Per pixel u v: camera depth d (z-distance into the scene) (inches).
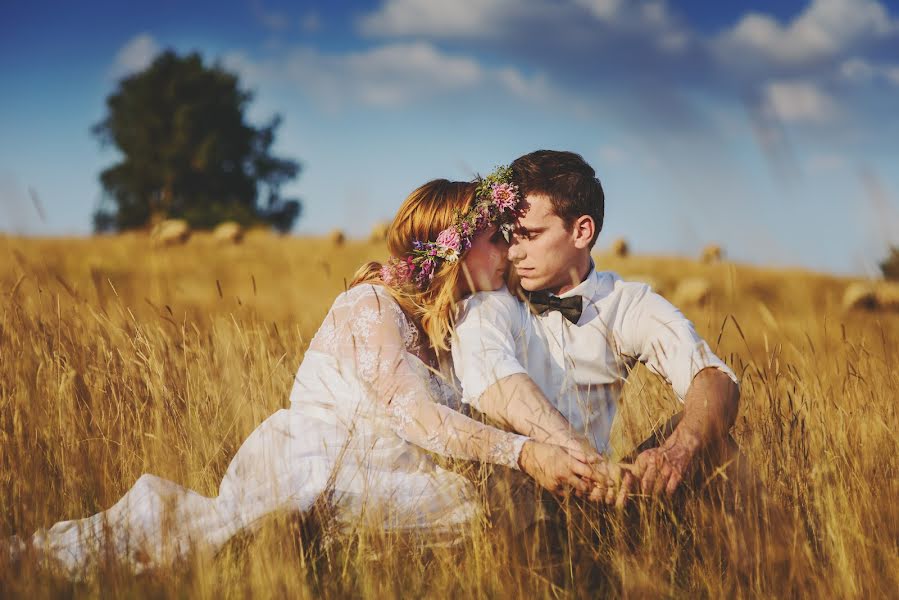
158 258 608.1
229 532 92.0
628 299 109.3
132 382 121.5
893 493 96.3
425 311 104.7
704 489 95.1
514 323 105.7
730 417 98.8
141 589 82.9
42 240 625.6
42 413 114.5
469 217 103.6
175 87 1601.9
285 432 102.4
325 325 109.0
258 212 1659.7
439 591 84.6
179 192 1578.5
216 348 134.6
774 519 90.7
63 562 89.4
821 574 86.7
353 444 100.0
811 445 106.9
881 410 112.8
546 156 107.6
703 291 452.8
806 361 123.0
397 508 95.0
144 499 98.5
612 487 90.9
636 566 84.4
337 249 757.9
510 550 88.7
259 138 1663.4
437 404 97.8
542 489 95.6
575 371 107.3
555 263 106.9
